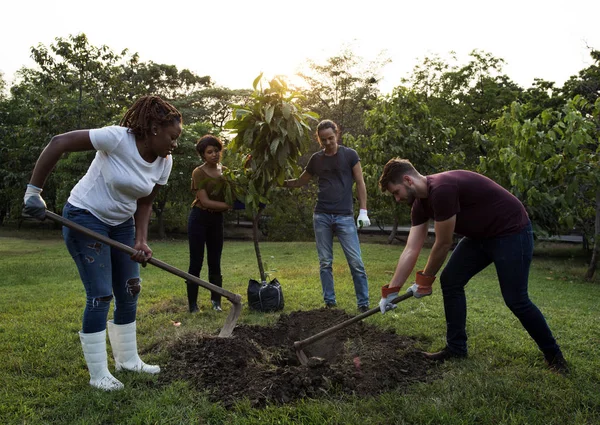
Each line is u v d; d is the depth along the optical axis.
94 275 3.08
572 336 4.34
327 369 3.28
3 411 2.82
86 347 3.13
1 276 8.75
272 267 9.52
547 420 2.67
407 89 12.00
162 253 12.94
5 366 3.52
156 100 3.03
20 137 19.45
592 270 8.94
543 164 7.68
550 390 3.01
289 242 16.97
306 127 5.24
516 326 4.61
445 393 3.03
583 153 7.79
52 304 5.79
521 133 7.62
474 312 5.23
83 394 3.04
